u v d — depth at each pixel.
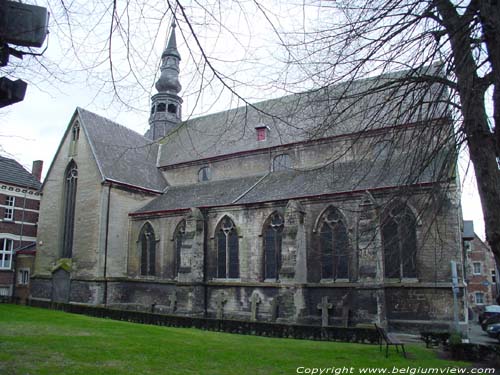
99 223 28.62
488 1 6.68
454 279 18.39
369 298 19.72
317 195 23.03
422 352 14.63
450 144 8.72
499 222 7.42
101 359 10.95
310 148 27.69
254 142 30.47
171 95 39.62
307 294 22.30
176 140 36.94
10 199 38.31
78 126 32.12
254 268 24.30
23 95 5.02
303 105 8.12
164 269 28.16
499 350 12.98
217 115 35.22
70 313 24.23
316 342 16.25
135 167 32.81
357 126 9.32
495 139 7.39
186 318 20.33
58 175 32.75
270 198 24.83
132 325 19.02
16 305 28.00
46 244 32.22
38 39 4.82
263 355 12.73
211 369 10.52
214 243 26.14
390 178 21.64
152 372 9.83
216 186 30.45
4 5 4.71
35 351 11.45
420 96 8.20
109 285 28.42
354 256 21.61
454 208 19.92
